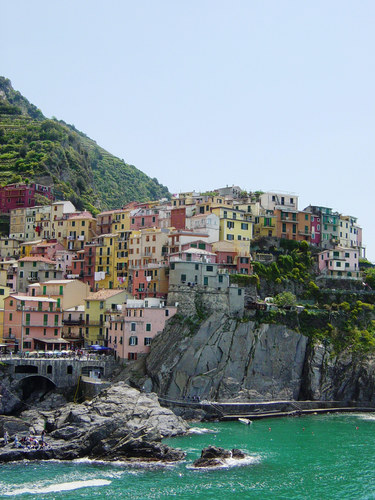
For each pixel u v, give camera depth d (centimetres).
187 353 14975
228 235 18762
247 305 16488
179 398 14512
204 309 15888
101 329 16638
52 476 9975
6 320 15850
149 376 14675
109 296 16800
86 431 11531
